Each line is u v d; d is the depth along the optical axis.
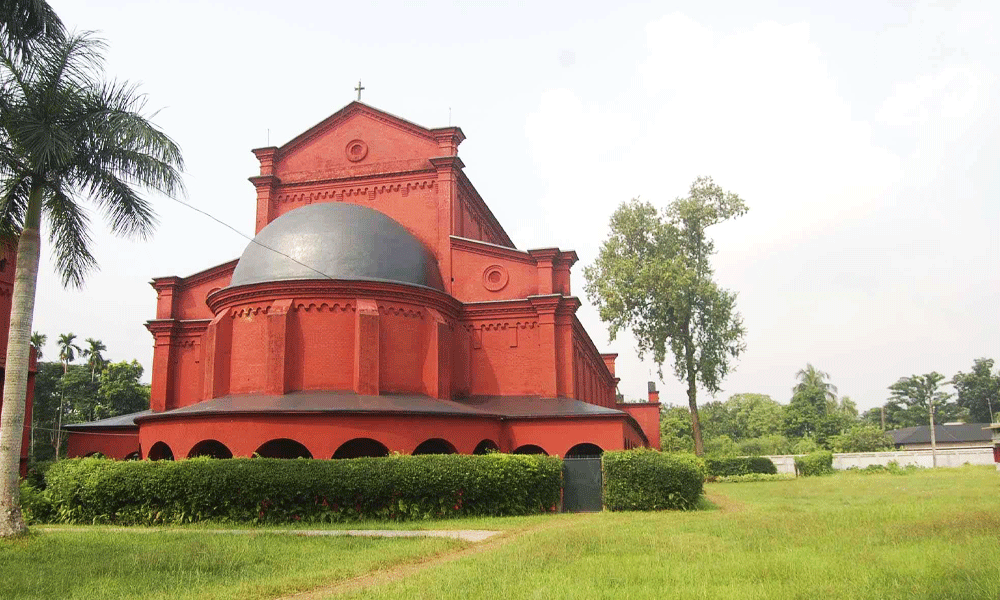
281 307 29.27
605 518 22.69
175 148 19.33
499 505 23.75
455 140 38.31
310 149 39.81
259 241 32.47
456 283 36.25
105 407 71.62
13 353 18.34
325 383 29.25
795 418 98.06
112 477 22.50
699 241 53.75
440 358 31.22
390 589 11.20
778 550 13.62
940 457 72.81
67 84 19.14
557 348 34.62
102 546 16.84
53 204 20.05
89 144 19.09
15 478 17.95
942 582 10.06
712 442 93.31
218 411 26.27
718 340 52.59
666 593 9.92
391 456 23.59
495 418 30.45
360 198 38.53
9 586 12.48
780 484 45.28
